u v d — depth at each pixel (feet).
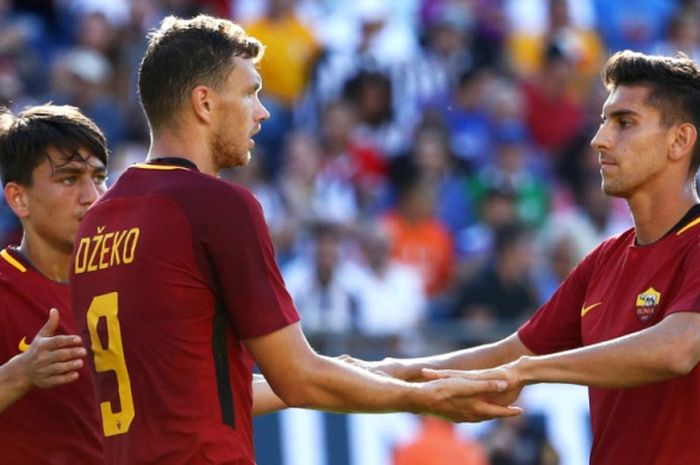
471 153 143.95
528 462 108.68
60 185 59.41
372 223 131.34
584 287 60.80
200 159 52.37
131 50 141.49
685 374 53.78
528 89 153.38
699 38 171.32
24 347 58.95
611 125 57.72
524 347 62.18
